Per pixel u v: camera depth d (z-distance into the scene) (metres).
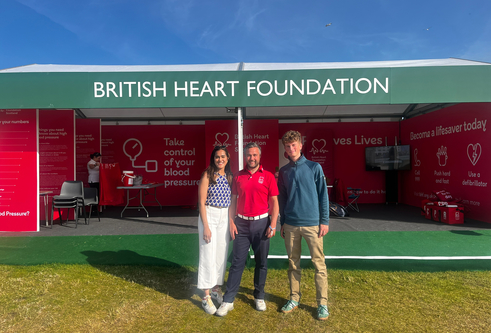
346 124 9.82
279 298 3.18
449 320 2.75
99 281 3.52
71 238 5.10
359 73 4.79
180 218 7.17
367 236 5.08
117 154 9.69
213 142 9.26
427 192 8.41
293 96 4.80
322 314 2.74
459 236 5.07
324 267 2.82
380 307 3.00
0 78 4.80
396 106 8.81
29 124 5.77
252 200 2.79
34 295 3.17
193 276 3.71
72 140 7.00
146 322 2.71
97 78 4.81
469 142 6.80
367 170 9.66
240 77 4.79
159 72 4.79
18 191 5.75
